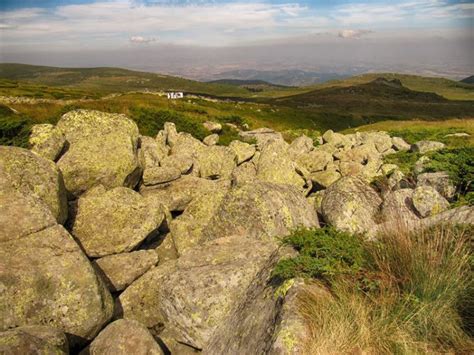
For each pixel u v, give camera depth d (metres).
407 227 2.69
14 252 3.47
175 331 3.39
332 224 4.34
